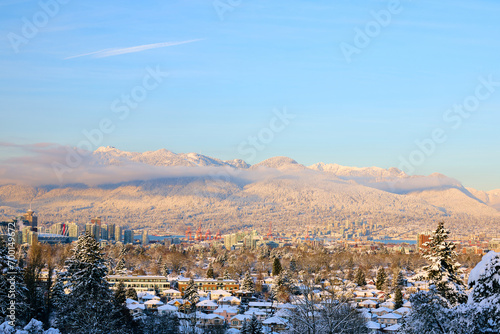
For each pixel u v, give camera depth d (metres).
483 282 37.03
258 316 155.62
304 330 48.81
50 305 109.75
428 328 37.31
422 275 62.97
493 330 33.91
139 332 119.12
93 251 95.81
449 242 63.56
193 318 139.12
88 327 79.50
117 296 123.75
